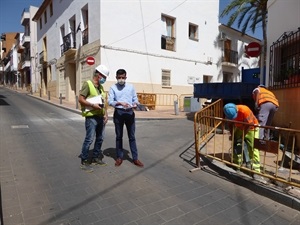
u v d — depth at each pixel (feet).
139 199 11.89
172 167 16.47
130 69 49.55
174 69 56.85
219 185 13.75
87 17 53.88
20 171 14.92
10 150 19.11
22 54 131.85
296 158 15.92
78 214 10.44
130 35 49.37
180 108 55.16
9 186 12.87
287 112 21.61
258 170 14.17
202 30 62.80
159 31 53.93
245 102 31.37
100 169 15.64
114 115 16.10
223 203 11.73
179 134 26.73
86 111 15.33
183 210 10.99
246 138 14.55
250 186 13.21
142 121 35.58
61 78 69.56
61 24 67.21
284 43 22.95
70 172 14.99
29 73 117.91
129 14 49.08
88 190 12.69
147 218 10.27
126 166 16.34
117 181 13.91
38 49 95.86
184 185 13.65
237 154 15.21
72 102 60.23
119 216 10.37
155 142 23.03
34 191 12.41
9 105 51.03
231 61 71.46
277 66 24.27
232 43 72.90
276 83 24.32
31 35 106.52
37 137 23.57
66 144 21.40
